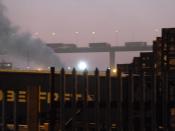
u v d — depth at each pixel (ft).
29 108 46.34
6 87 51.39
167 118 46.44
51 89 46.98
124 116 47.57
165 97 46.44
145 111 48.01
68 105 48.67
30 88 46.44
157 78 48.08
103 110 49.11
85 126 46.83
